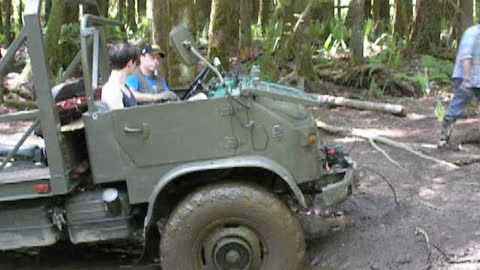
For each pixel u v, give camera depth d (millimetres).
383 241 5176
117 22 5520
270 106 4395
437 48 14062
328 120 9203
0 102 10328
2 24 19922
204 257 4383
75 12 12836
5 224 4586
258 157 4363
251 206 4273
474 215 5488
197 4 19016
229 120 4344
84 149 4719
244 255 4344
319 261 5031
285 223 4316
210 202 4273
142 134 4344
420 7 13961
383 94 11133
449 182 6348
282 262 4340
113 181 4418
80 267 5203
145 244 4527
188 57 4664
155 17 8852
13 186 4367
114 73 4590
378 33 17812
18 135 8352
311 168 4453
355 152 7559
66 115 4637
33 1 4184
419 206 5754
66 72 5344
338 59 13336
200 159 4379
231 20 14758
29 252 5559
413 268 4801
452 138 7961
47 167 4664
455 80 7352
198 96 4562
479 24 7246
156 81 5641
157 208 4520
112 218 4551
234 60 13125
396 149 7602
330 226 5531
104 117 4336
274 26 12656
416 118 9320
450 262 4812
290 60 12398
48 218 4582
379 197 6027
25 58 12586
